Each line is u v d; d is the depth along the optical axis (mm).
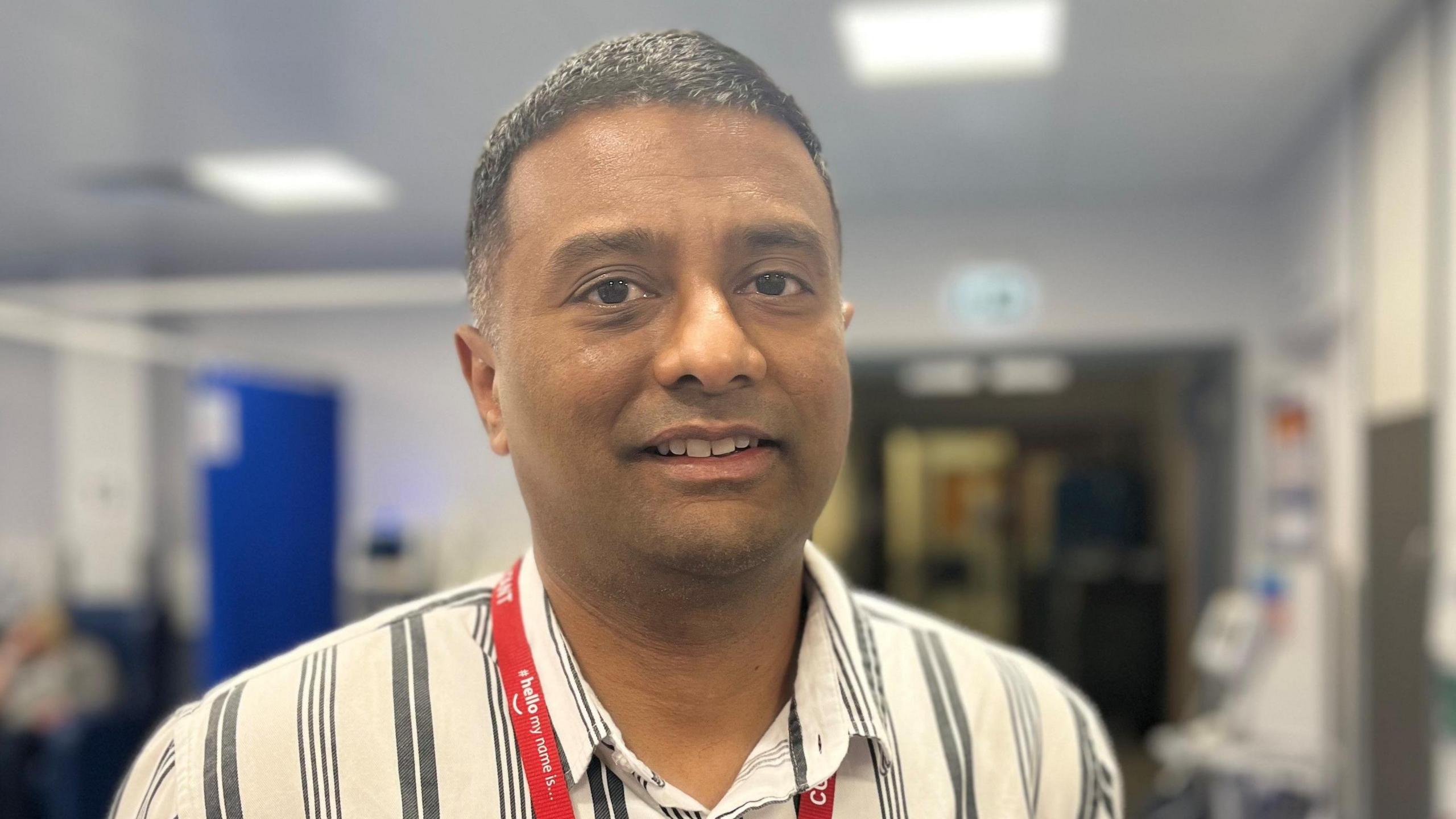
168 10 2498
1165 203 4293
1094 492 6746
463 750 690
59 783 4117
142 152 3531
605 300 641
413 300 5359
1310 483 3281
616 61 673
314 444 5168
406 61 2799
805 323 668
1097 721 906
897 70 2934
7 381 5777
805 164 698
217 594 4441
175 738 695
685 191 643
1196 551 4691
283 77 2910
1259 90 3078
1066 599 6605
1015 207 4406
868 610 885
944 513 9352
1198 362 4516
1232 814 3426
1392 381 2625
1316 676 3188
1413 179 2459
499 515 5020
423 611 777
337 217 4402
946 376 7574
